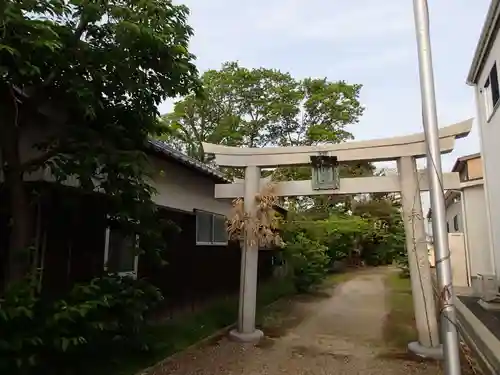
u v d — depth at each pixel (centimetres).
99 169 415
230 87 2061
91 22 384
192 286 763
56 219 458
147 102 438
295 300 1079
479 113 1155
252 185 671
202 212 818
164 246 492
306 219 1834
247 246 657
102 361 433
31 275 367
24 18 316
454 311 325
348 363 507
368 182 620
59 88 385
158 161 634
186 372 464
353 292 1256
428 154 351
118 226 474
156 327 607
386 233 2377
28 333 329
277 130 2170
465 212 1277
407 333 673
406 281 1578
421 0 366
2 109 384
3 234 415
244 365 495
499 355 527
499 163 979
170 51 411
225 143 1986
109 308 402
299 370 479
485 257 1230
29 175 438
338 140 2025
